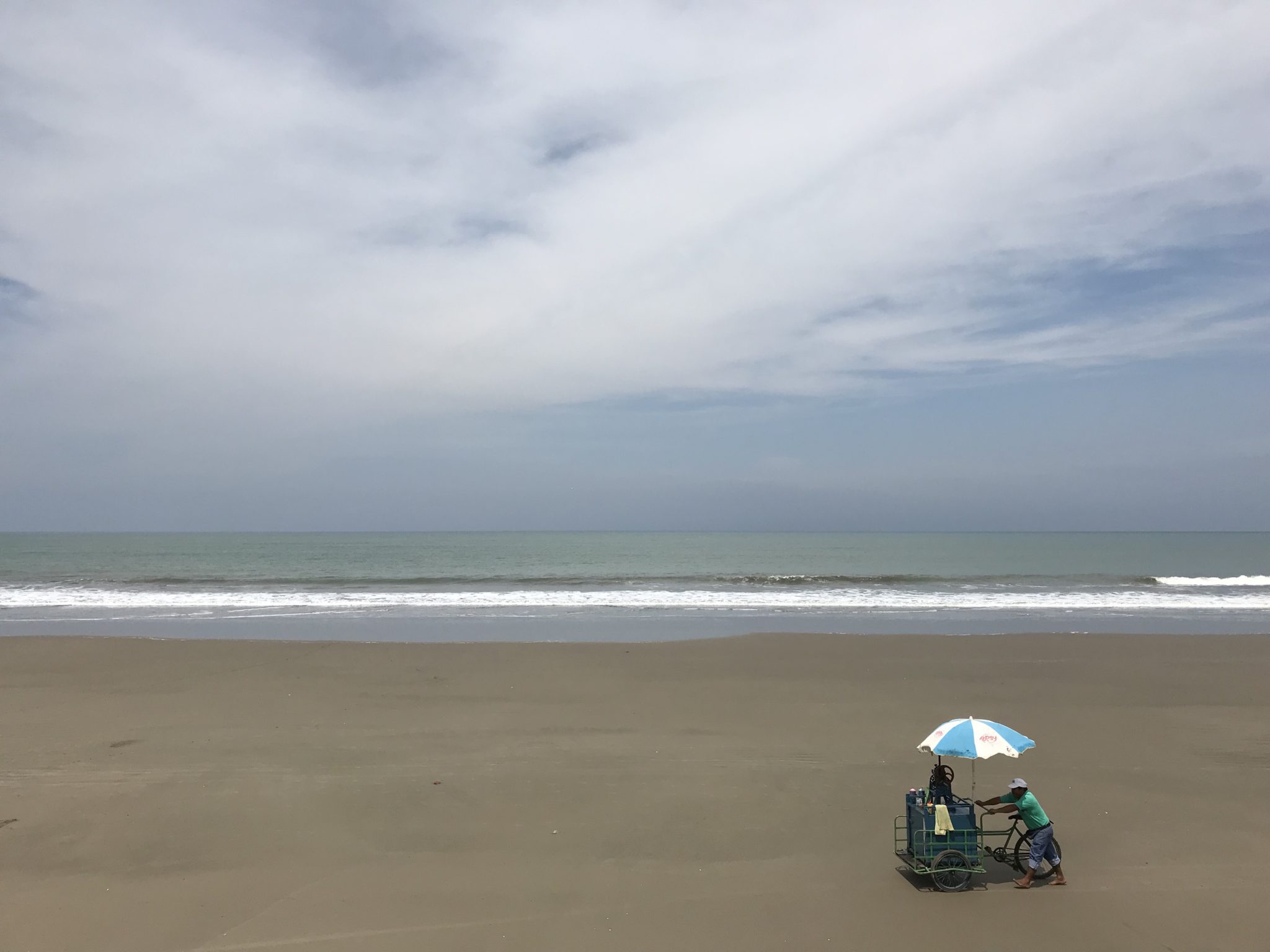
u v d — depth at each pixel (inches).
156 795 353.7
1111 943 237.5
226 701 511.5
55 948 233.0
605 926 247.1
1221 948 234.5
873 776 382.6
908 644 713.0
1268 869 285.4
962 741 261.6
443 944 236.5
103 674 588.1
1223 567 2092.8
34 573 1740.9
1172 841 309.6
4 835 311.6
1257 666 630.5
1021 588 1323.8
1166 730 460.1
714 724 466.0
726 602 1108.5
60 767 389.7
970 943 237.5
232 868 285.1
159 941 237.8
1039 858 268.2
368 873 282.2
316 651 671.8
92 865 287.6
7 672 592.7
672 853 298.0
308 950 233.6
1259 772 391.2
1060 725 470.6
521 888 271.4
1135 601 1133.7
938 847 271.0
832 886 272.4
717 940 239.0
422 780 374.0
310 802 346.3
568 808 341.4
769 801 349.7
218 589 1275.8
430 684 556.7
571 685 554.6
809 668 614.9
